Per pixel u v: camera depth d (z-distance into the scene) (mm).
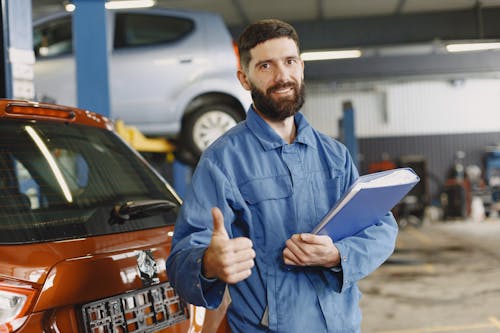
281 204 1403
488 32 13430
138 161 2273
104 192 1975
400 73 15102
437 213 16344
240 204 1374
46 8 10984
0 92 3270
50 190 1823
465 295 6180
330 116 18578
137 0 9000
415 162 16203
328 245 1322
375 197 1314
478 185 16406
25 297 1397
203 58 5387
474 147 17953
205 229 1331
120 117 5254
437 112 18094
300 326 1367
